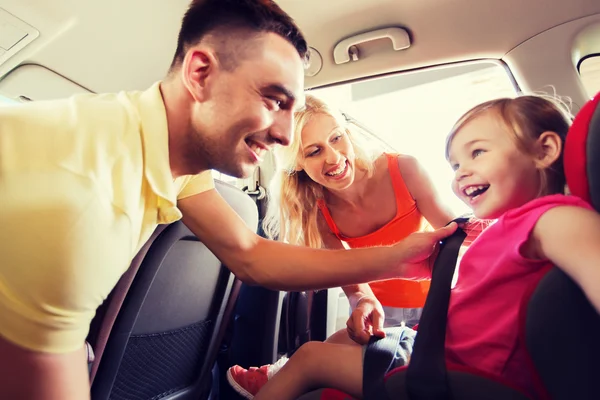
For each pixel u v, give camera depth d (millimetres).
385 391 735
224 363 1576
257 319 1502
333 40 1386
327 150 1388
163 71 1683
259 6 788
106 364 954
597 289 545
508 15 1167
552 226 658
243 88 778
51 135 653
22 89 1798
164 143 777
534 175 854
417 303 1479
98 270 656
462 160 954
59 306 621
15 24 1479
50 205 603
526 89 1189
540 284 643
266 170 1905
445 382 664
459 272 943
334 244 1670
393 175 1538
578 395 575
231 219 1048
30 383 630
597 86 1186
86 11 1428
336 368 917
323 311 1729
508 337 740
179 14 1406
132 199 714
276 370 1229
